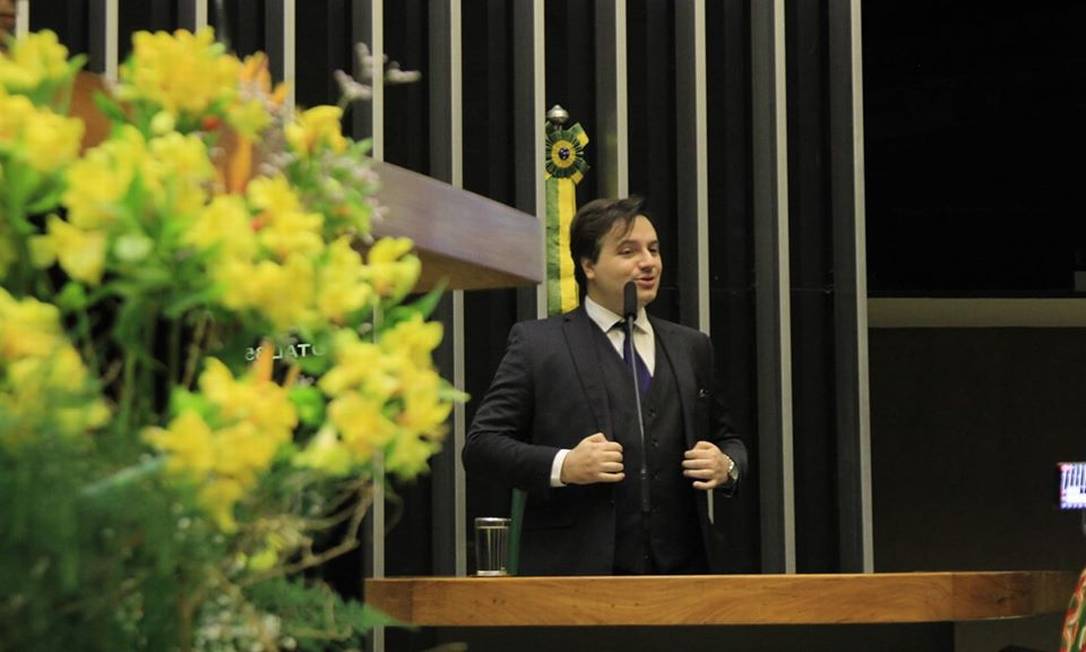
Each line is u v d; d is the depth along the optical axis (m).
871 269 11.77
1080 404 13.23
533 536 5.20
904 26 11.62
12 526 1.17
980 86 11.64
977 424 13.23
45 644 1.23
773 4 8.58
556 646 4.63
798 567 8.52
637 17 8.63
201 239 1.35
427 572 8.00
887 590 4.32
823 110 8.74
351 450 1.35
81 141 1.57
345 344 1.41
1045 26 11.54
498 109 8.40
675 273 8.54
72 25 7.73
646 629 4.64
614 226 5.56
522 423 5.43
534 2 8.29
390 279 1.50
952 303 12.06
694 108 8.48
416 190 2.19
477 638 4.62
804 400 8.59
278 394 1.32
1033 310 12.34
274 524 1.36
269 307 1.37
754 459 8.54
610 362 5.48
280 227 1.41
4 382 1.25
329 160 1.56
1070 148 11.62
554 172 8.16
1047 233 11.70
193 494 1.27
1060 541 13.18
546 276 8.07
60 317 1.37
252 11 7.98
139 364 1.42
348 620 1.45
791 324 8.59
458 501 7.98
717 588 4.27
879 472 13.21
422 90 8.25
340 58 8.13
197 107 1.47
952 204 11.73
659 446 5.39
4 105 1.35
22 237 1.37
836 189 8.70
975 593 4.38
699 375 5.61
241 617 1.38
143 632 1.32
